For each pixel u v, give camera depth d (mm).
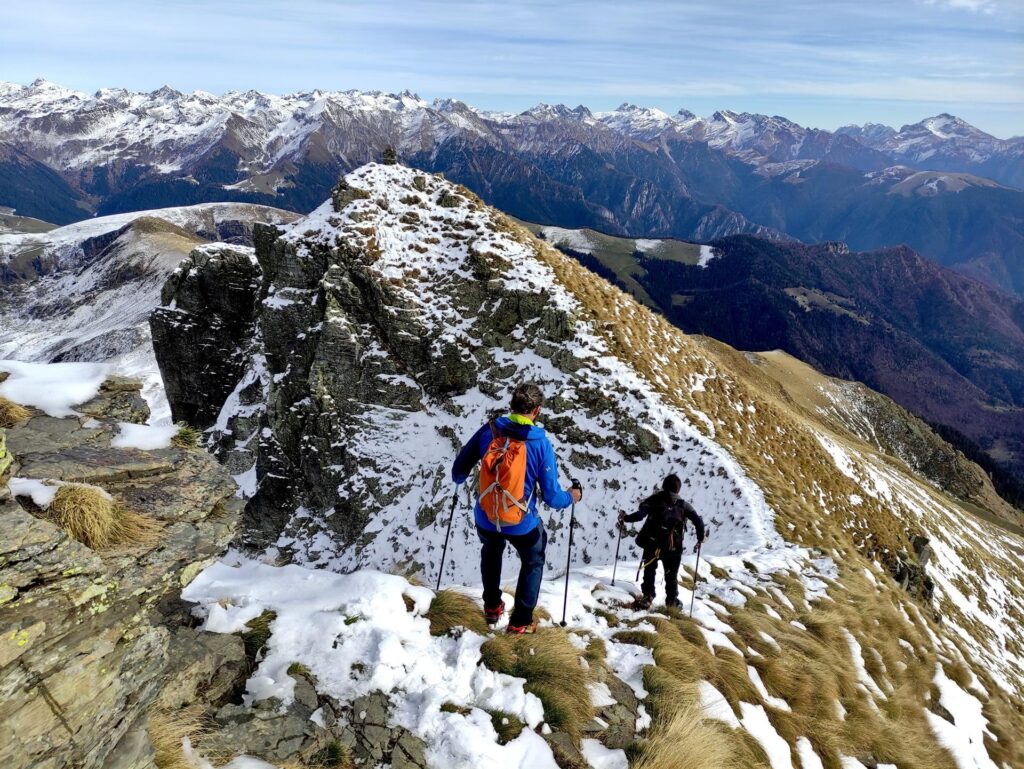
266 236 42094
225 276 47031
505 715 6484
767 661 10188
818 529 23859
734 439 34531
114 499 5625
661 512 11156
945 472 151375
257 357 43469
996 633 42250
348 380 37875
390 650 6691
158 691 5352
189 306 47375
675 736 6938
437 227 41906
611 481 30188
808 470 40375
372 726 5988
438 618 7789
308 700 6090
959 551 51344
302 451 38469
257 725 5676
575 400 33125
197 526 6062
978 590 47594
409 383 37406
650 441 30516
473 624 7867
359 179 42531
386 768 5652
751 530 22594
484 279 38656
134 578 5055
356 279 38438
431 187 44500
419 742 5926
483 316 37844
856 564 21219
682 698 7789
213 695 5895
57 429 6418
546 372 34812
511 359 36312
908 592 35344
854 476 47219
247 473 41375
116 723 4656
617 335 36562
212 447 43000
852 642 13305
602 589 11375
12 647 3955
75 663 4348
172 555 5516
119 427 6879
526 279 38031
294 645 6676
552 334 35906
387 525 34000
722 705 8289
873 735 9867
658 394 33125
